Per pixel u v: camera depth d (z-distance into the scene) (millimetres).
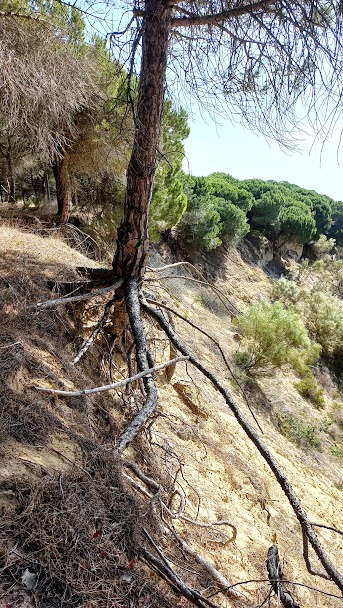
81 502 1770
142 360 3074
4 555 1414
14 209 9312
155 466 3158
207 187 20141
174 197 11195
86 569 1528
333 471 8023
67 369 3084
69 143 7746
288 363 11305
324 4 2225
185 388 5598
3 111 4148
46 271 4305
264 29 2508
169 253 16125
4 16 3678
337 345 16125
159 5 2863
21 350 2750
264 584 2924
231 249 20641
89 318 4305
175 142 7043
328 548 4645
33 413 2209
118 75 3260
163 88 3107
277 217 24438
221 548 3074
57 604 1373
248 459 5270
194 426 4957
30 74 3893
